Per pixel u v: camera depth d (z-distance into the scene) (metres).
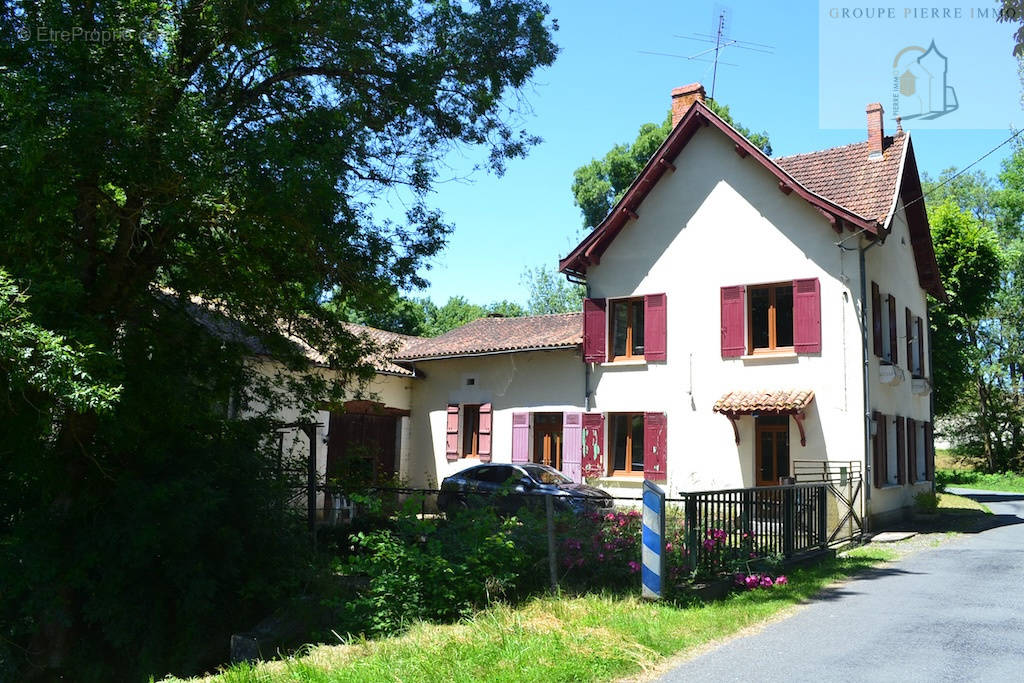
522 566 8.93
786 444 18.70
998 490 35.84
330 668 6.15
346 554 12.22
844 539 15.12
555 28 12.52
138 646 10.87
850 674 5.89
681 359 20.34
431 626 7.64
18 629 10.58
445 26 11.77
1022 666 6.14
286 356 13.56
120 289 11.15
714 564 9.58
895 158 19.89
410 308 13.50
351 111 11.48
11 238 8.58
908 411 21.72
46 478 10.59
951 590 9.69
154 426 10.96
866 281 18.19
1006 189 43.59
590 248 21.77
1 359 7.89
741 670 5.98
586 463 21.50
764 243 19.42
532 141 12.88
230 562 11.12
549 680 5.48
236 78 11.27
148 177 9.01
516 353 23.41
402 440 25.44
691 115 20.44
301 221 10.12
